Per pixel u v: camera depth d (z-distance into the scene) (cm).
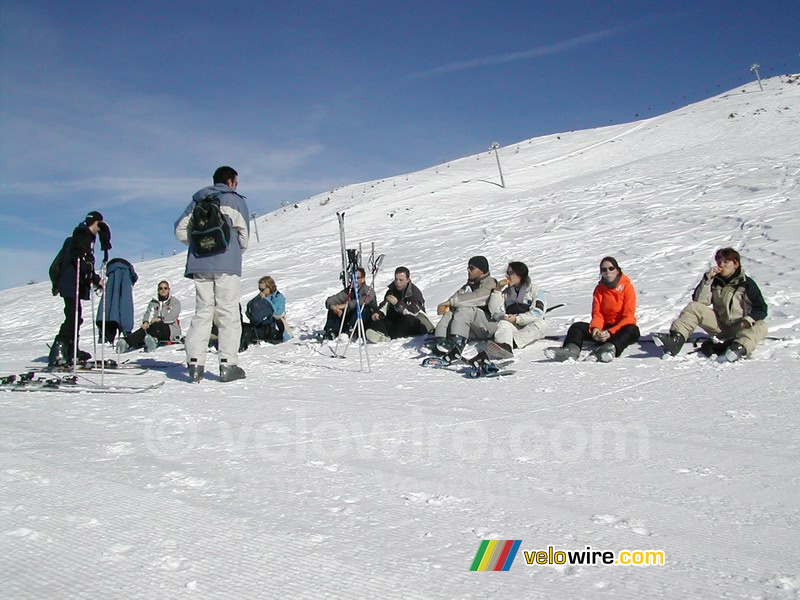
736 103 5434
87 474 351
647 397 538
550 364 718
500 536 266
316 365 801
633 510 296
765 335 675
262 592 221
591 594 218
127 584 228
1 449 406
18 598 219
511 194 3700
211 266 682
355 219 3669
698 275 1202
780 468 357
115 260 1020
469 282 812
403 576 230
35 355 1138
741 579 230
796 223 1534
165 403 562
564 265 1552
